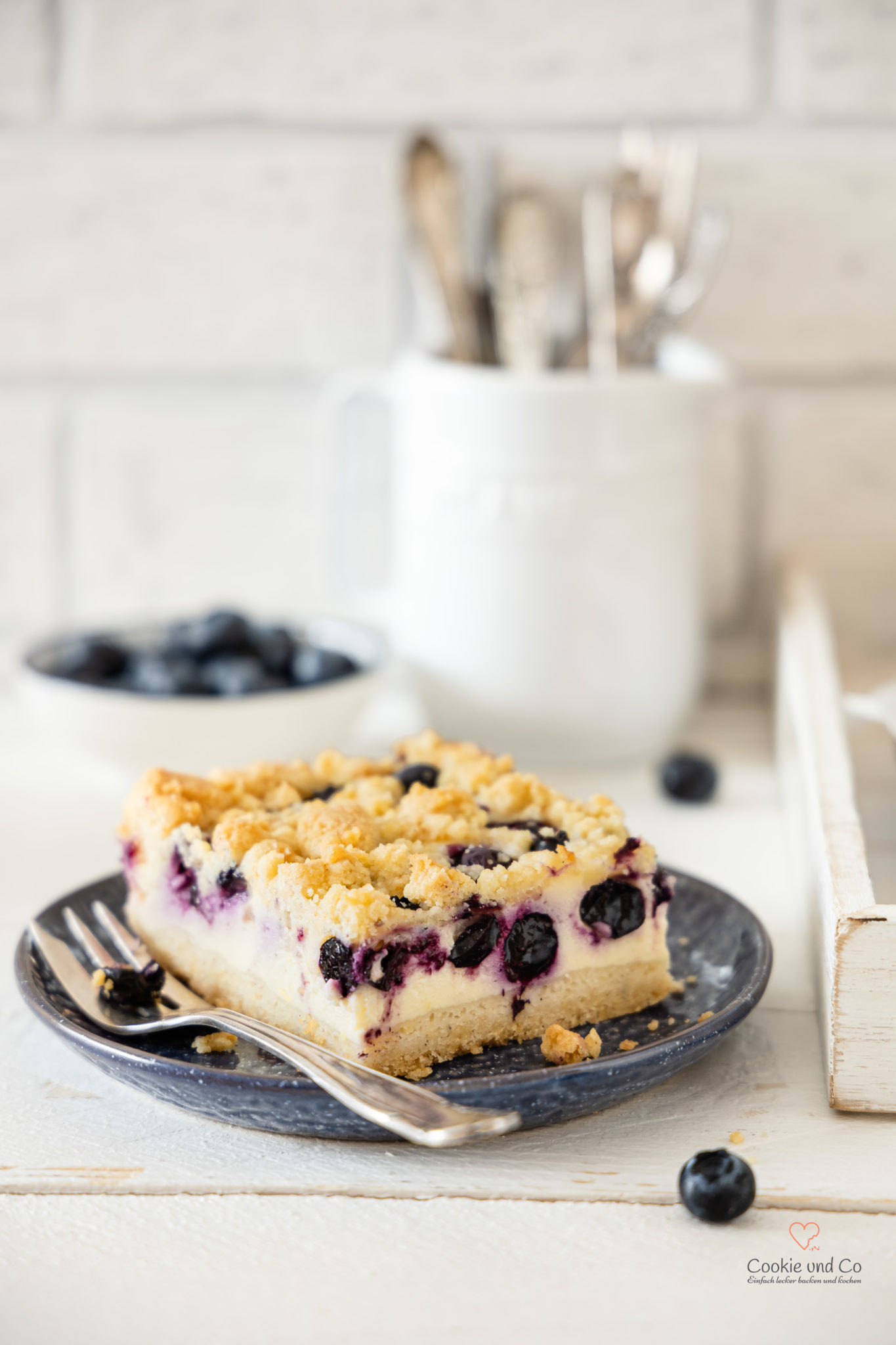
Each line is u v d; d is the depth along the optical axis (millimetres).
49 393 1011
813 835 790
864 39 968
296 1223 706
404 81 981
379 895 735
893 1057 729
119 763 899
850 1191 712
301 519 1021
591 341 939
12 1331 663
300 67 981
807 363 997
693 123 979
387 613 958
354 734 973
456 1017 745
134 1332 664
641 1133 729
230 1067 734
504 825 772
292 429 1014
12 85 983
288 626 963
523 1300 686
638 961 763
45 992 750
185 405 1013
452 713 925
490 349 960
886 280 988
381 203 993
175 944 776
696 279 934
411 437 921
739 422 1002
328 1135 720
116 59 981
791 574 979
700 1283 692
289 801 786
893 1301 684
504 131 983
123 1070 720
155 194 994
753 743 971
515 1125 695
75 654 917
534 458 897
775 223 985
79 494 1020
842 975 728
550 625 909
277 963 750
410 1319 673
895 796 873
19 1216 708
